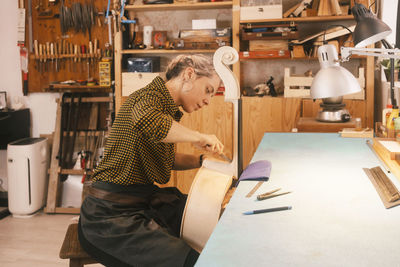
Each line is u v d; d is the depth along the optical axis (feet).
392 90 9.16
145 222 5.79
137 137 5.96
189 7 13.64
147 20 14.66
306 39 12.29
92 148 15.05
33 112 15.74
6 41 15.52
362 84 12.19
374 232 3.73
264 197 4.75
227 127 13.14
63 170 14.75
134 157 6.05
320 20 12.87
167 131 5.62
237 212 4.33
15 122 14.94
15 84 15.69
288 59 13.17
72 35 14.98
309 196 4.83
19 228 13.32
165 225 6.20
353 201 4.62
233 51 6.46
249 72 14.34
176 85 6.51
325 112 10.71
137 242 5.47
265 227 3.88
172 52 13.42
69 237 6.59
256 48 12.71
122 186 6.17
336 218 4.09
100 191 6.17
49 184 14.71
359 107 12.30
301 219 4.08
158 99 6.05
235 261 3.17
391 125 8.44
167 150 6.44
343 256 3.24
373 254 3.27
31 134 15.85
